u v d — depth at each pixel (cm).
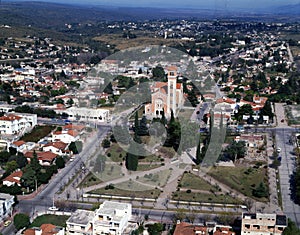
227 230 11719
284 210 13688
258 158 18325
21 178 15188
